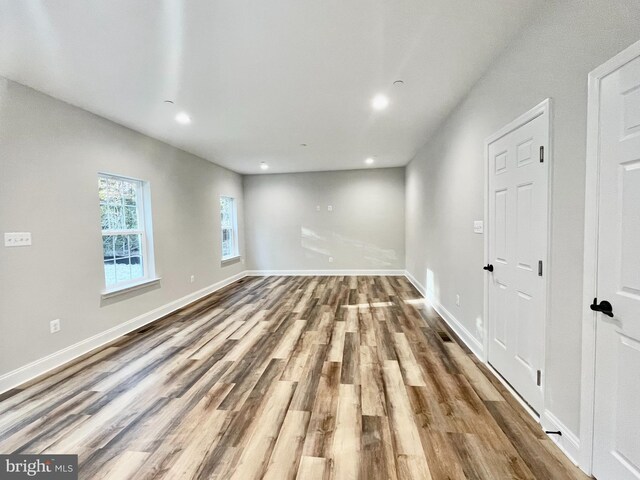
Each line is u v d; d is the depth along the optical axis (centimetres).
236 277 671
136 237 393
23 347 246
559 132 163
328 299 490
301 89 272
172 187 452
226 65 229
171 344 317
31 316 252
